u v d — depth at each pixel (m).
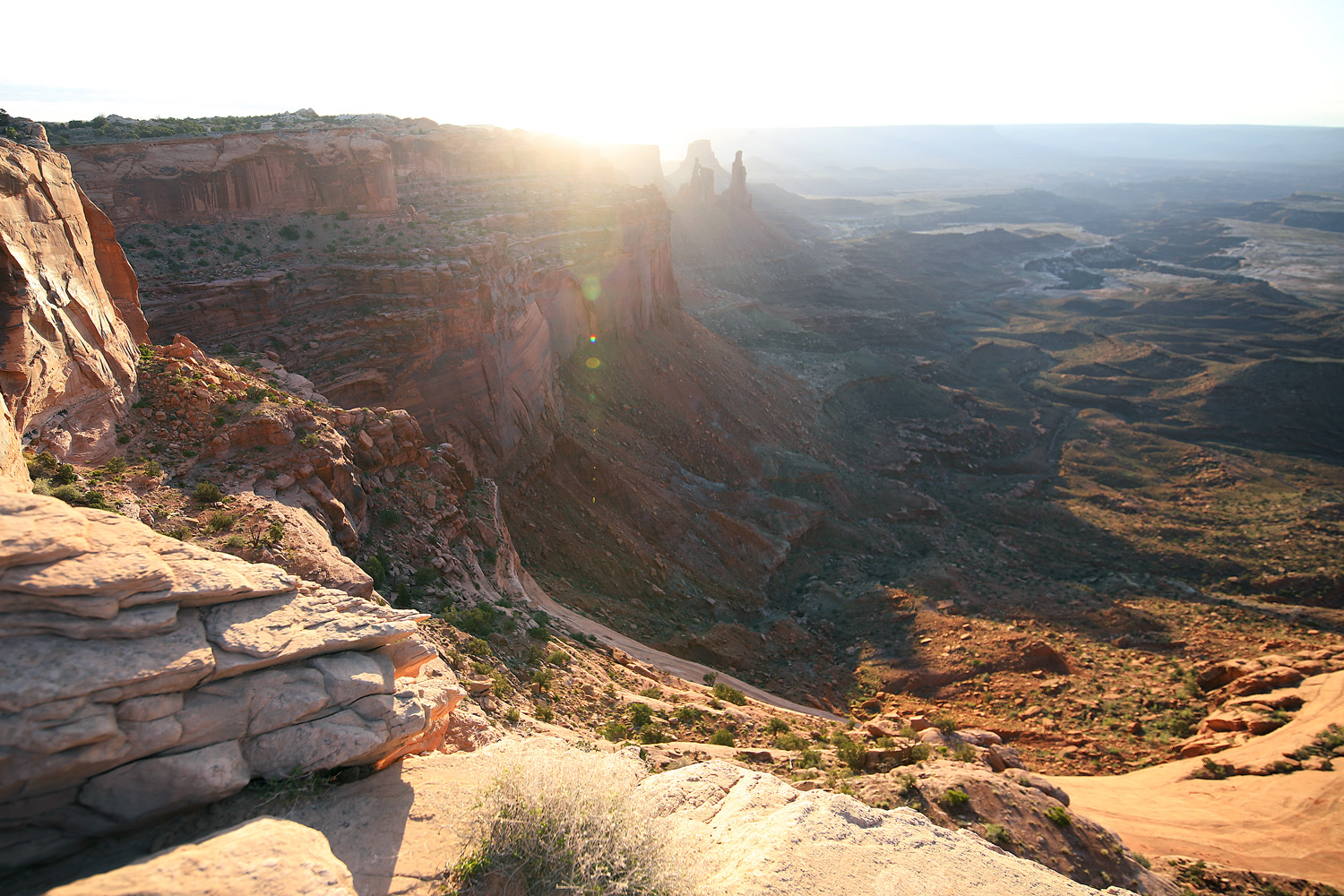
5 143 15.16
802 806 9.66
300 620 7.33
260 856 5.51
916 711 35.38
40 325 14.73
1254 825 24.38
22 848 5.54
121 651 5.98
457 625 20.12
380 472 24.62
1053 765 31.44
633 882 6.89
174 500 16.33
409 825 7.05
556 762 7.71
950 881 8.78
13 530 5.71
